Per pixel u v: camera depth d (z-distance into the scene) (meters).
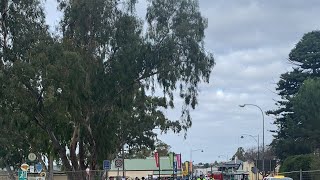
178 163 71.31
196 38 39.41
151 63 38.91
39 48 34.06
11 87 33.53
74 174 33.94
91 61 36.28
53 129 37.34
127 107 39.34
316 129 67.44
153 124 51.88
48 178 39.66
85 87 34.53
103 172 34.28
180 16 39.28
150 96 49.50
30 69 33.03
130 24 37.66
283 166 60.56
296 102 69.75
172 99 39.91
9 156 52.56
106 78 37.22
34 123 36.28
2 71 34.00
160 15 39.03
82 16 36.81
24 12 35.84
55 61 33.59
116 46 37.62
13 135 42.22
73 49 35.25
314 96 67.44
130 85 38.62
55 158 44.44
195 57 39.34
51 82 33.41
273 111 77.38
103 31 37.09
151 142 59.84
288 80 78.75
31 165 53.38
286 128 72.50
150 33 38.88
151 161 86.38
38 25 36.12
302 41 79.88
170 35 39.12
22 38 35.12
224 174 88.81
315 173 36.91
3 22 35.28
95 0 36.88
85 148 41.81
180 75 39.56
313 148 68.94
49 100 33.22
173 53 39.00
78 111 35.34
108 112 38.47
